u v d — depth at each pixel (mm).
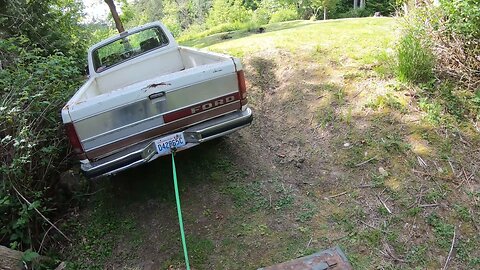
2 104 3809
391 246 3086
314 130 4434
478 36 4363
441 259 2977
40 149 4000
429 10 4699
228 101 3568
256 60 6320
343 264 2670
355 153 3977
